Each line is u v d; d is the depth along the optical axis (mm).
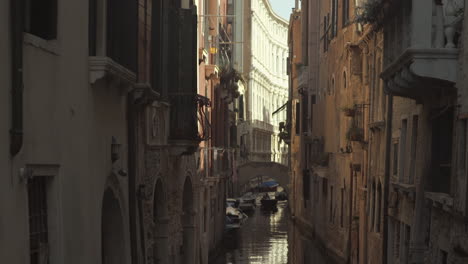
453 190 11711
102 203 12000
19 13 7543
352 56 24906
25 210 7863
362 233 23109
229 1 68875
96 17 10555
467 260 10836
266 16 80500
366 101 23234
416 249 14062
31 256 8469
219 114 32750
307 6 44562
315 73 40500
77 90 9711
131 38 12617
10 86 7438
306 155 43125
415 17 11203
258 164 59625
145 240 14344
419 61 11203
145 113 14555
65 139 9219
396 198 17047
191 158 21359
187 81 17391
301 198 45125
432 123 13562
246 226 47781
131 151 13039
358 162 23891
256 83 74438
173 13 17188
